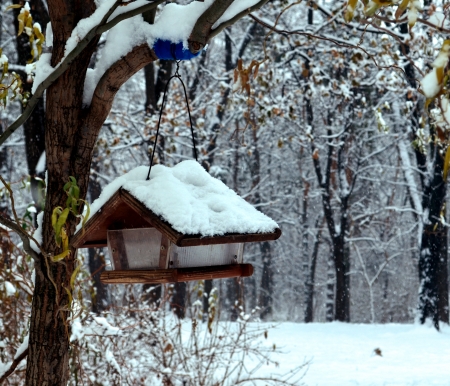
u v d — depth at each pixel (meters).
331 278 30.28
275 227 4.27
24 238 3.62
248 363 10.98
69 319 3.84
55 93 3.90
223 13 3.63
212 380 7.13
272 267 37.09
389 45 11.80
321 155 28.66
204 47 3.83
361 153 26.33
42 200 4.41
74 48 3.57
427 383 9.34
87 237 4.05
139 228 4.28
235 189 27.61
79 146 3.96
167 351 7.03
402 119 21.69
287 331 17.36
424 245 18.97
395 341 15.27
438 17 2.53
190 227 3.76
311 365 11.24
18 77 4.25
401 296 36.81
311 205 32.31
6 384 5.39
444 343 14.81
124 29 3.80
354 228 29.98
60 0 3.82
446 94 2.20
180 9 3.73
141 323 6.73
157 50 3.74
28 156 9.36
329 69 20.36
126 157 22.50
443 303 20.03
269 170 31.39
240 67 4.43
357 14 10.63
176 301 15.60
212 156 19.80
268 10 17.89
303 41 15.02
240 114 20.06
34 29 4.37
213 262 4.49
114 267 4.43
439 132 2.23
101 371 6.61
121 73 3.84
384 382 9.45
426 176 19.73
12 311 5.82
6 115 18.14
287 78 16.77
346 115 21.67
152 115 14.65
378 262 35.53
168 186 3.98
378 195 30.23
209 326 7.24
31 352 3.86
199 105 18.14
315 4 13.93
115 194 4.01
